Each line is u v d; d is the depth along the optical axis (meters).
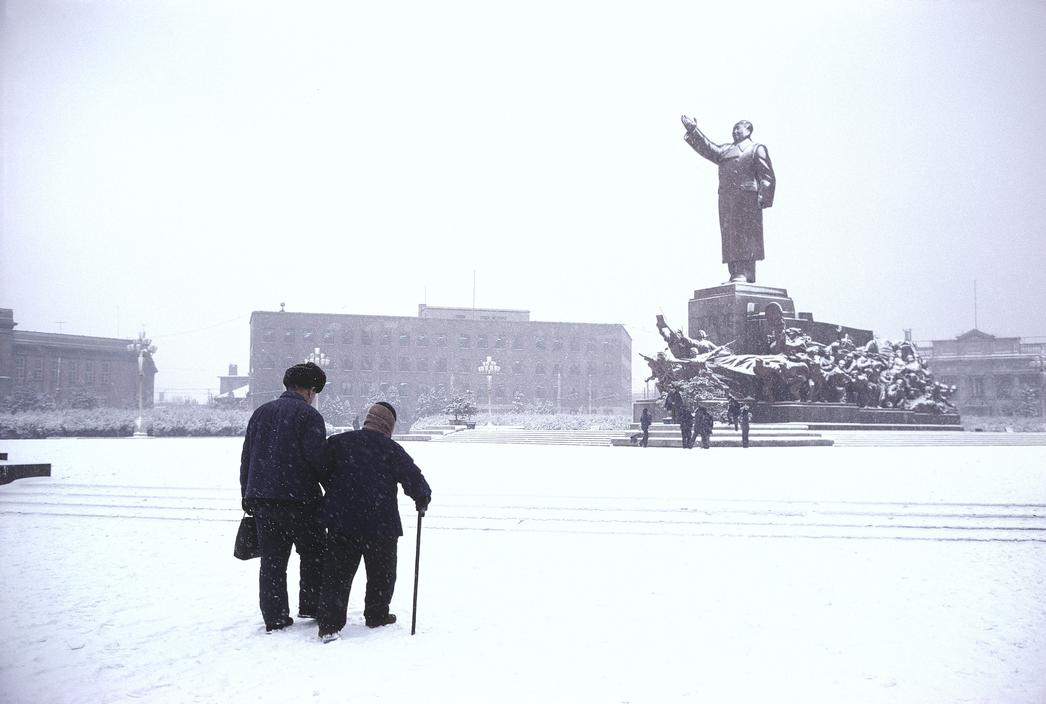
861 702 4.03
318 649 5.02
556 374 112.81
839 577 7.20
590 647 5.01
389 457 5.66
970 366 91.81
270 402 5.89
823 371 39.06
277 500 5.52
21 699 4.07
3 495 13.99
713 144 41.00
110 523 10.73
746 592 6.59
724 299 39.94
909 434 38.28
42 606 6.05
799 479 16.86
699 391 36.72
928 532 10.01
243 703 4.04
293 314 106.88
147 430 59.81
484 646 5.05
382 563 5.60
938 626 5.48
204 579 7.12
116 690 4.23
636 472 18.88
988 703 4.02
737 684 4.30
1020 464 22.14
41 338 100.00
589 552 8.59
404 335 109.62
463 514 11.65
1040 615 5.78
